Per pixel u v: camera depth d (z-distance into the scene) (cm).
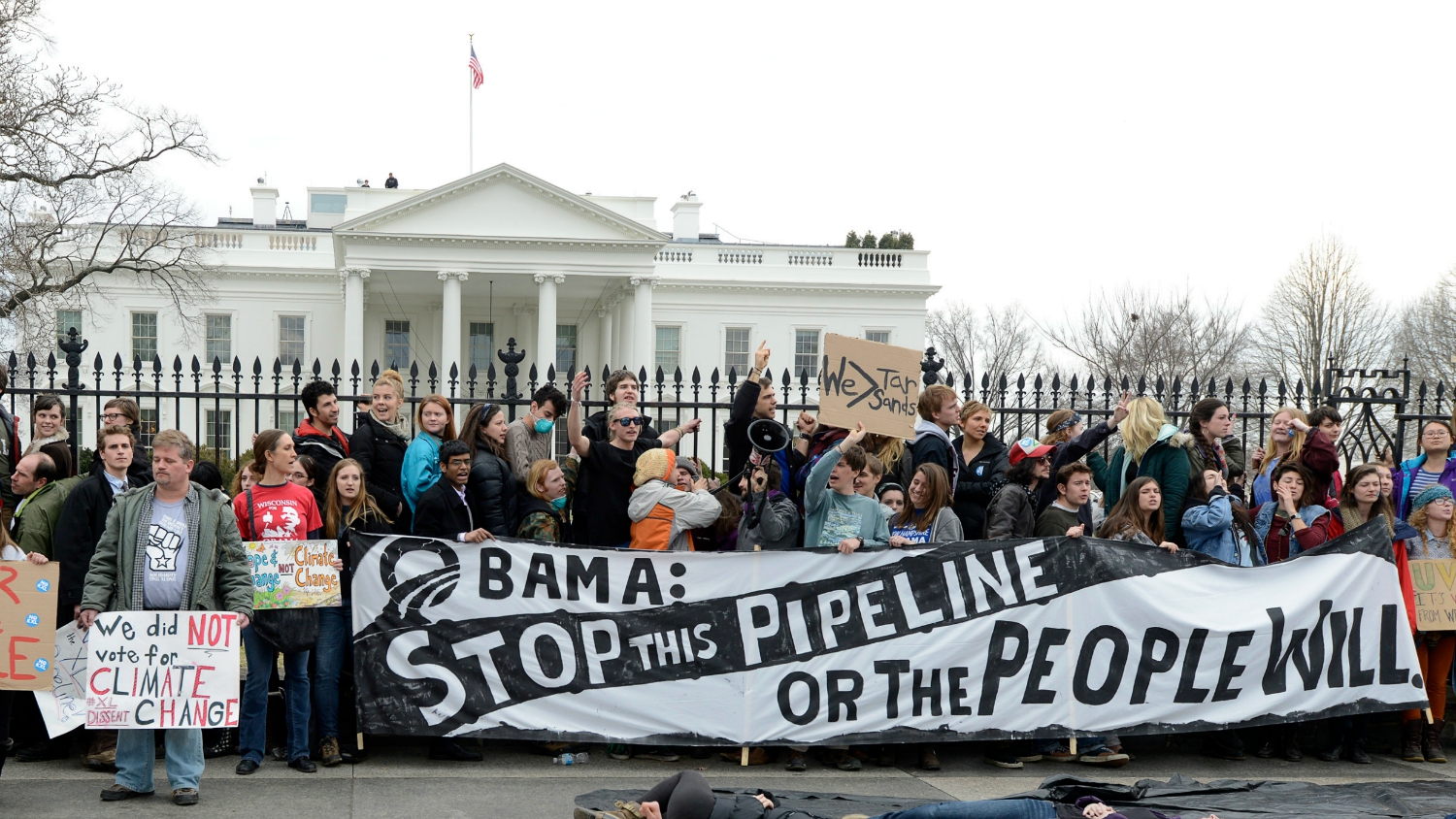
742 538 693
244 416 3350
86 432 2938
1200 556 699
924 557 678
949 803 504
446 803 580
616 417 716
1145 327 4025
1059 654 680
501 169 3797
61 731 592
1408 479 820
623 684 658
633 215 4275
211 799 573
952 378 843
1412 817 558
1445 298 4059
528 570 660
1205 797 598
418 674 647
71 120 2491
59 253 3184
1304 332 3888
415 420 773
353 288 3762
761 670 664
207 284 3997
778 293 4369
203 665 559
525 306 4288
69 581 598
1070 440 821
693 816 499
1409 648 720
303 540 625
